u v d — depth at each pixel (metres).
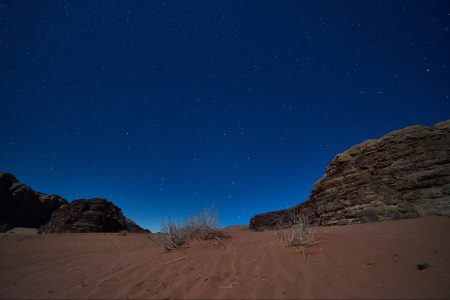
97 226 31.19
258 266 4.64
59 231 30.53
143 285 4.20
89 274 5.17
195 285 4.04
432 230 6.28
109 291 4.05
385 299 3.24
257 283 3.92
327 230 7.94
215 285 3.98
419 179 10.20
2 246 12.70
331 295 3.40
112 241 12.90
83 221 31.42
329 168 15.73
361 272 4.09
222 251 5.92
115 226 33.81
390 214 10.09
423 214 9.48
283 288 3.69
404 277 3.85
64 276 5.25
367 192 11.52
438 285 3.55
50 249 10.80
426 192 9.88
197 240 7.58
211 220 8.12
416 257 4.55
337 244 5.50
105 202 35.72
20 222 54.66
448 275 3.82
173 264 5.25
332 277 3.96
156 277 4.55
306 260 4.73
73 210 33.06
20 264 7.32
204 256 5.63
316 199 15.27
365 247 5.21
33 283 4.96
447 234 5.77
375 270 4.14
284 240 6.24
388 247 5.13
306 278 3.98
